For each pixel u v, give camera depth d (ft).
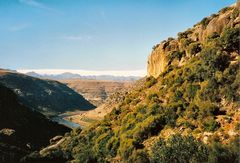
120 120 179.63
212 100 130.62
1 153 202.08
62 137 270.05
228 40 150.51
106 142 158.30
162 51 226.58
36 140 298.15
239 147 94.84
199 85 143.95
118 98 578.66
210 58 147.54
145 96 190.90
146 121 141.59
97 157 155.43
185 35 223.51
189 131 121.60
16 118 325.83
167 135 128.06
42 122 357.41
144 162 117.80
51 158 185.78
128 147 133.90
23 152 217.97
